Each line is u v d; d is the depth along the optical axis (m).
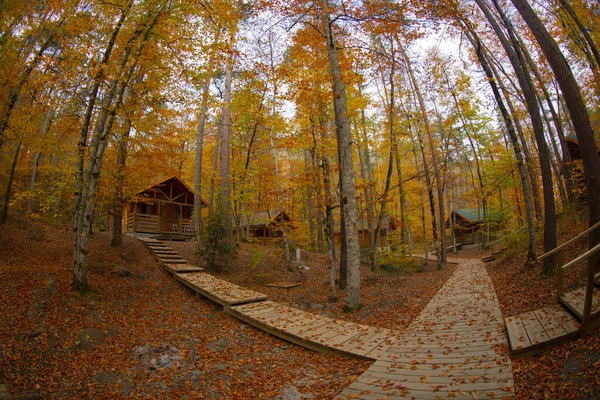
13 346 5.00
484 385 3.86
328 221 11.44
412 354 5.31
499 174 18.98
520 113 18.09
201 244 13.84
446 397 3.71
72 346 5.51
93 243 12.36
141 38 8.16
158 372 5.18
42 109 9.63
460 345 5.42
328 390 4.64
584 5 10.62
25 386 4.35
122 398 4.46
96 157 8.13
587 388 3.15
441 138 22.78
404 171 29.11
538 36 6.56
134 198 12.84
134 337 6.37
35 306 6.32
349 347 5.94
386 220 21.73
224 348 6.43
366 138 18.22
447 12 8.70
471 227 34.47
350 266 9.53
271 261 16.38
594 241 6.01
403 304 9.87
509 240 17.41
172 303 8.93
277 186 15.77
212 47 8.64
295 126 14.84
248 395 4.70
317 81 10.86
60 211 19.77
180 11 8.24
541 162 8.95
